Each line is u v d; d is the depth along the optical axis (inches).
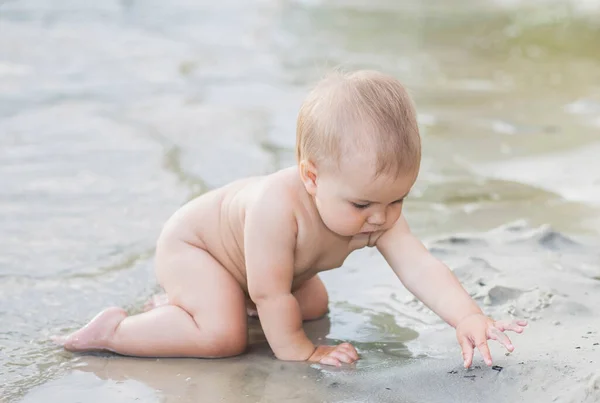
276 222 143.3
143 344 147.8
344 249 151.9
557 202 223.0
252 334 160.4
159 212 221.6
